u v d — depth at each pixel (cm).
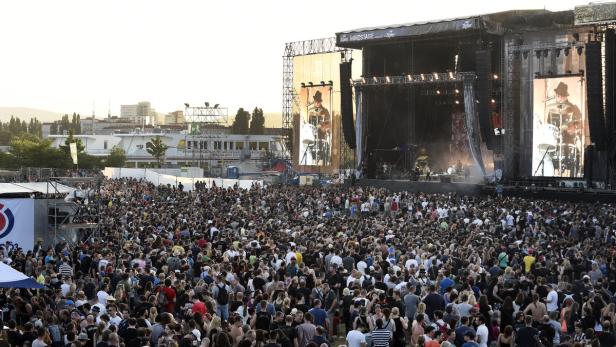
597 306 2033
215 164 15738
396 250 2830
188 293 1989
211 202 5016
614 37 5938
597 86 5775
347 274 2366
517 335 1766
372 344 1762
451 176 6988
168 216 3947
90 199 4516
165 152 16375
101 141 17562
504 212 4441
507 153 6538
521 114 6400
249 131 19462
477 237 3212
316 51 8362
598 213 4519
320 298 2156
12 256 2792
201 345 1547
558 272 2547
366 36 7362
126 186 6781
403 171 7600
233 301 1984
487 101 6431
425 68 7881
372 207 5353
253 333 1570
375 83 7338
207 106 17175
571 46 6128
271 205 4906
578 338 1775
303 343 1692
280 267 2373
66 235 3569
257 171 13338
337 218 3891
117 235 3194
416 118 7888
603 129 5825
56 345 1661
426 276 2347
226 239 3067
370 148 7769
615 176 5959
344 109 7662
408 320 1989
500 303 2153
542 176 6278
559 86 6169
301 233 3281
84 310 1845
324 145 8306
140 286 2166
